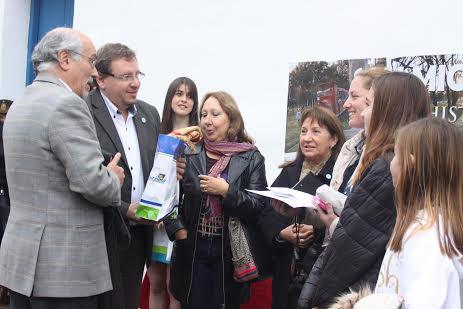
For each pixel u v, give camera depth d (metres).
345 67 3.90
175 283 3.30
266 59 4.24
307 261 2.91
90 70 2.65
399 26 3.71
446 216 1.76
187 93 3.89
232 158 3.36
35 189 2.45
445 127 1.85
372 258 2.07
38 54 2.61
